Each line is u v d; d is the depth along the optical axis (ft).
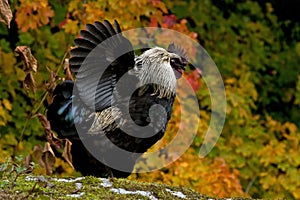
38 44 43.37
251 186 48.75
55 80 29.45
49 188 23.70
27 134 42.32
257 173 48.08
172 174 40.91
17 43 43.78
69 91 28.76
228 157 46.47
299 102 53.62
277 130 50.42
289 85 55.88
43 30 43.57
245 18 53.16
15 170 24.91
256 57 52.60
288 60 56.08
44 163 26.50
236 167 47.98
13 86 42.73
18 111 42.57
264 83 55.06
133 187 24.59
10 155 39.78
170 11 49.26
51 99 28.96
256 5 54.49
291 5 58.34
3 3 25.59
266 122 53.06
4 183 23.27
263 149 47.85
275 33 55.57
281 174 48.47
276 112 56.03
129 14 41.04
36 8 39.93
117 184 24.62
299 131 54.65
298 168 51.11
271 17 55.11
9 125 42.88
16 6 40.63
